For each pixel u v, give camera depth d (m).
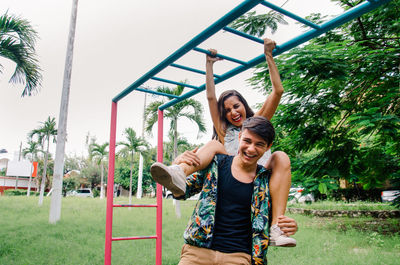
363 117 4.87
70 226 8.79
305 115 6.39
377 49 5.96
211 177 1.62
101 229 8.33
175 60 2.45
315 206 15.58
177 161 1.63
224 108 2.22
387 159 6.68
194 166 1.62
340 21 2.00
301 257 5.71
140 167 20.55
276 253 6.21
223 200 1.58
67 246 6.25
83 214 11.77
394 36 6.69
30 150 35.41
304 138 6.45
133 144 18.50
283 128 6.85
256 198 1.54
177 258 5.54
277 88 2.04
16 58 7.72
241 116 2.18
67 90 10.72
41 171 41.34
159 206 3.87
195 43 2.15
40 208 13.73
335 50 5.73
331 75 5.14
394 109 5.87
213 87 2.31
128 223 9.49
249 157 1.57
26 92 8.09
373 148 6.18
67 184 38.72
